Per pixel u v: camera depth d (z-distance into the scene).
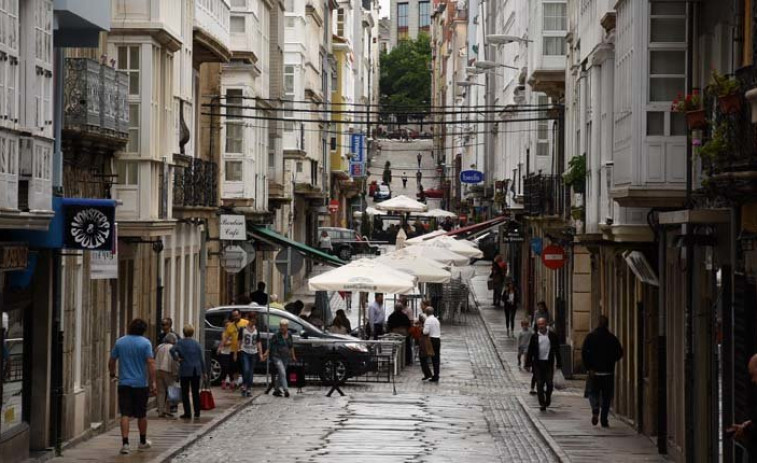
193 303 55.78
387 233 157.38
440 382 57.34
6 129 26.20
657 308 39.78
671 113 33.94
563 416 44.84
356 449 36.56
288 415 44.47
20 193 27.69
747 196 26.34
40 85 28.45
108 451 34.66
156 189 43.78
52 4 29.33
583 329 57.88
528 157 77.75
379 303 66.06
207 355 50.50
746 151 24.75
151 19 42.84
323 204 122.25
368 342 55.34
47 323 33.50
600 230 45.00
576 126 55.47
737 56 28.25
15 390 32.31
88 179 37.50
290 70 99.00
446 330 81.56
